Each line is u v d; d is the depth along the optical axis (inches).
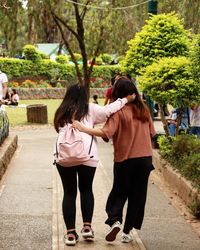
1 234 252.8
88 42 916.6
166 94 388.5
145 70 413.7
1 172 381.1
